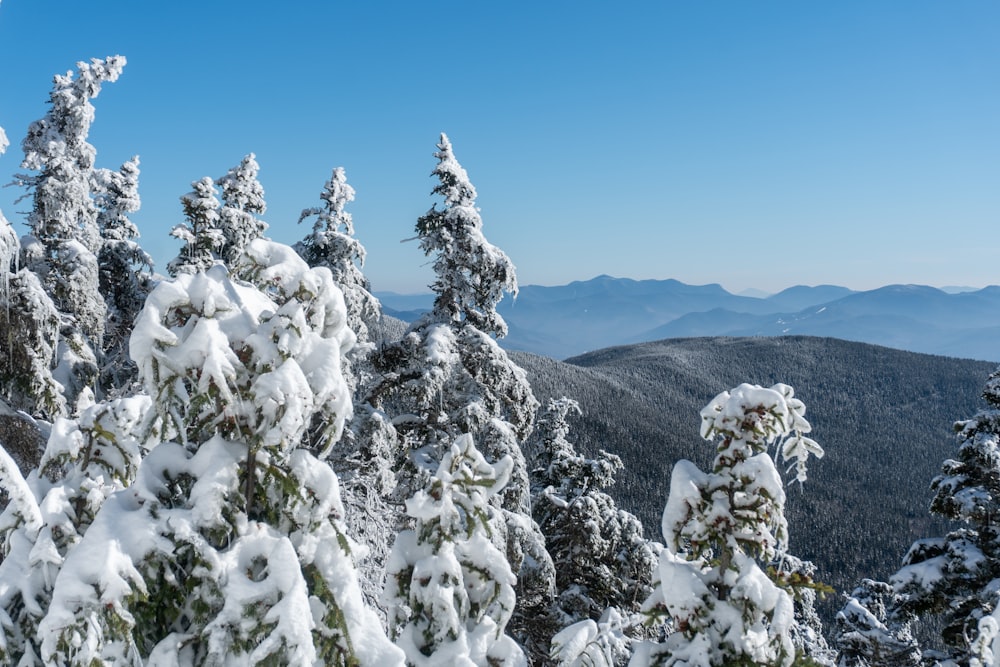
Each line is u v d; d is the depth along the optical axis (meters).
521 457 14.48
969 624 15.11
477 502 6.05
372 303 18.64
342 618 4.27
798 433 6.62
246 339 4.34
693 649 6.34
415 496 5.91
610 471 19.39
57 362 18.94
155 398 4.11
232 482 4.20
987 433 15.89
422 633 5.75
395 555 6.02
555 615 16.27
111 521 3.99
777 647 6.29
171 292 4.24
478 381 15.18
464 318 16.08
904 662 16.73
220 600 4.01
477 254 14.98
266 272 4.58
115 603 3.73
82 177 22.52
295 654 3.81
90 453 5.14
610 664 7.13
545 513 19.20
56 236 21.28
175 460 4.27
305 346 4.49
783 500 6.37
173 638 3.89
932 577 16.22
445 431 15.43
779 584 6.63
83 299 20.03
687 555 6.99
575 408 21.00
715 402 6.86
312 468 4.48
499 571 6.06
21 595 4.68
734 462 6.63
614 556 17.66
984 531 15.85
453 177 15.50
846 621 17.89
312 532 4.45
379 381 15.20
